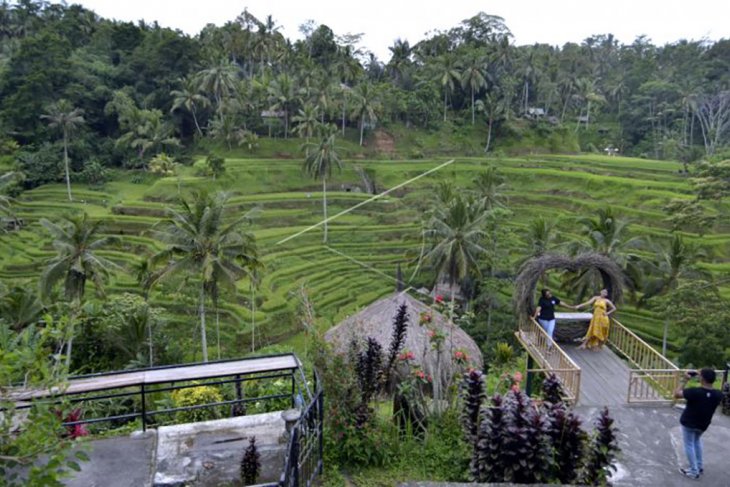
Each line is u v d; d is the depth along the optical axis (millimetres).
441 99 97062
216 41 97000
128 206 59406
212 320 41125
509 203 65438
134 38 92312
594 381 12484
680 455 9297
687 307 33031
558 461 7445
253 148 79688
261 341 38938
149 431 8078
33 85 73250
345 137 87000
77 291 32750
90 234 33031
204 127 85625
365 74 97812
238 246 31875
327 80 81438
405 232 59250
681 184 62000
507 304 41906
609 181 65000
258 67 103625
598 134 106062
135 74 84812
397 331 9906
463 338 18125
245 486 6758
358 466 8188
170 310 42312
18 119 73938
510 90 93938
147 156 77125
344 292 46312
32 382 5688
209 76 78688
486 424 7648
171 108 83625
